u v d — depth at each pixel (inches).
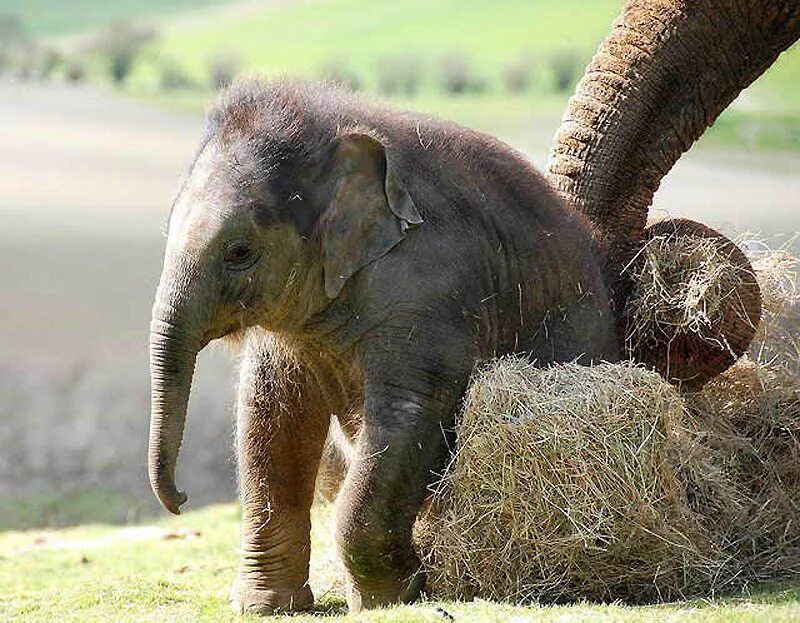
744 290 483.8
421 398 408.5
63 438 882.1
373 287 412.5
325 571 481.1
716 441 463.5
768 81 2338.8
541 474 402.0
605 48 550.6
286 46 4534.9
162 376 400.8
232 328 414.6
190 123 2780.5
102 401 965.8
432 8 4960.6
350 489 410.0
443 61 3627.0
